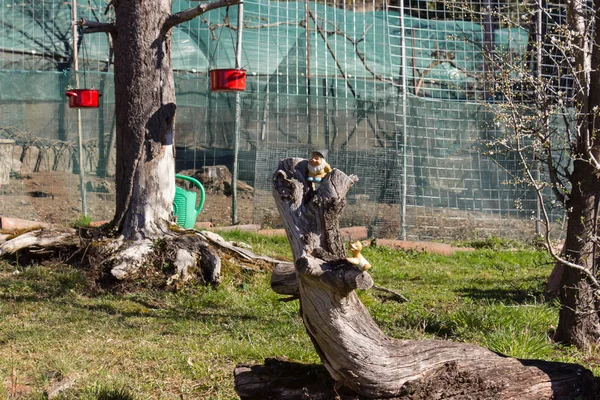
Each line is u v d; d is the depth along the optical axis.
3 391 5.16
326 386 4.34
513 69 6.89
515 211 14.70
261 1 16.25
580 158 6.21
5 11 15.31
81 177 13.70
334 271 3.83
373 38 16.44
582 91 6.42
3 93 13.58
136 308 8.05
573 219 6.61
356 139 14.60
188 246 9.30
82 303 8.20
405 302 8.84
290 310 8.00
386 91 16.70
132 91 9.66
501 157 14.73
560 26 6.34
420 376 4.20
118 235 9.66
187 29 15.84
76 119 13.80
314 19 15.55
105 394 5.18
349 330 4.05
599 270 6.66
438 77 16.52
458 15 15.93
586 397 4.47
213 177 15.31
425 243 13.78
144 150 9.69
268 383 4.43
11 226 12.09
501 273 11.51
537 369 4.44
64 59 15.75
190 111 14.40
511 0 12.87
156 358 6.22
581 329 6.73
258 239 12.73
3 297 8.26
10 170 13.51
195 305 8.25
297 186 4.20
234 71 9.70
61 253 9.88
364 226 14.40
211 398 5.35
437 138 14.70
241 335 7.01
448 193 14.70
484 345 6.59
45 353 6.31
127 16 9.66
